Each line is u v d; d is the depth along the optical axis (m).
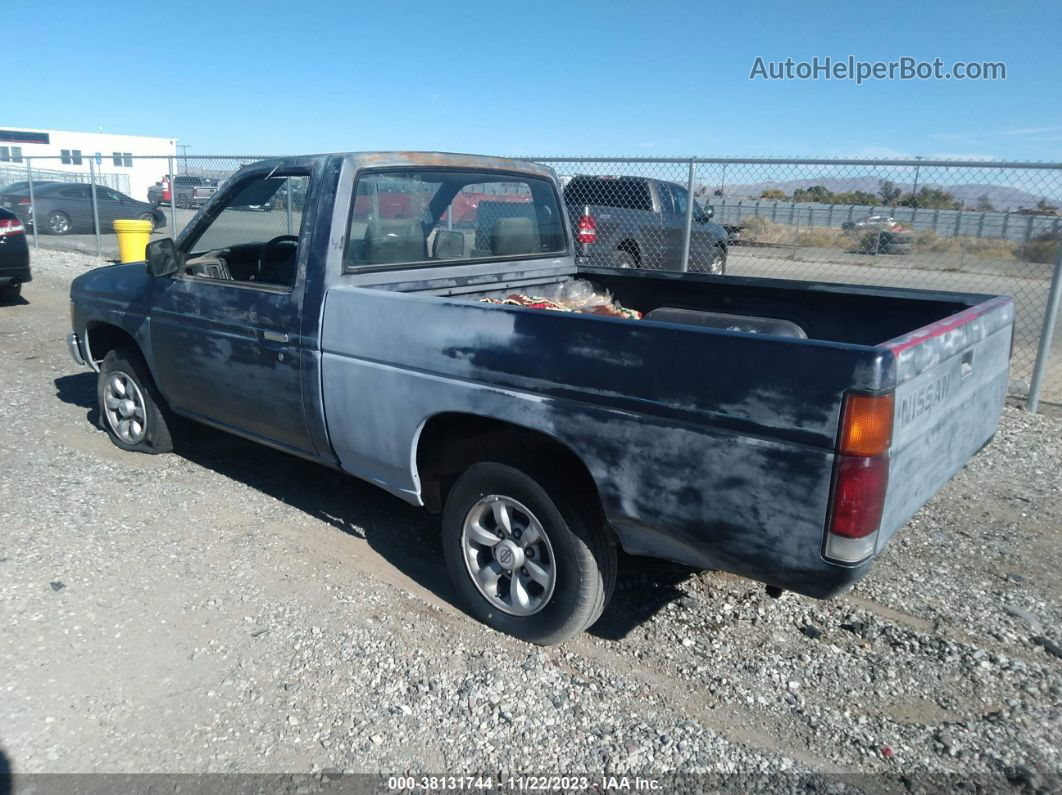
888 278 8.88
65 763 2.70
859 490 2.43
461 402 3.30
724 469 2.67
